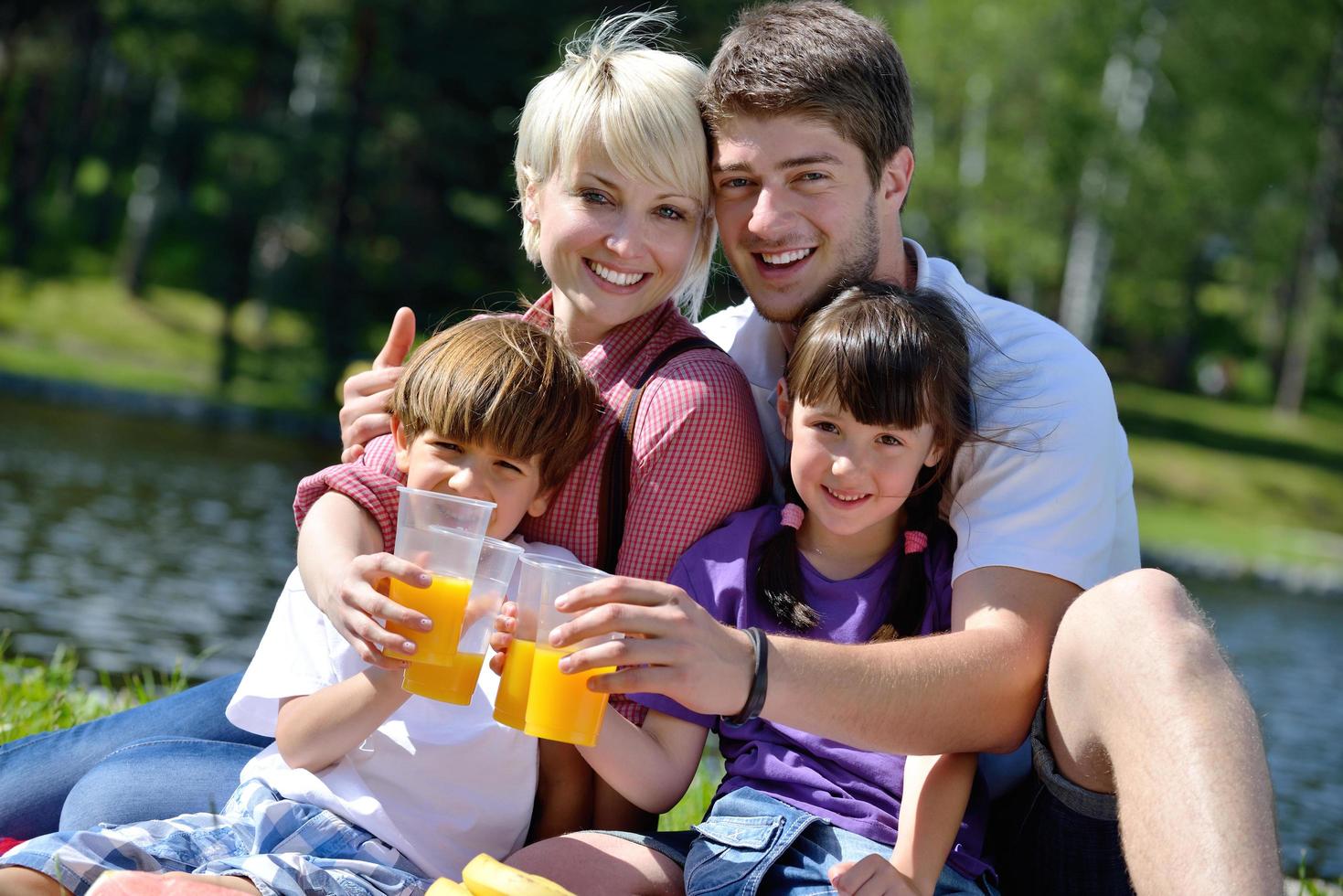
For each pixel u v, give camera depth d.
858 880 2.20
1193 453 30.86
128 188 38.44
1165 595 2.18
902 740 2.30
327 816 2.38
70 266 33.28
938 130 28.59
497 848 2.51
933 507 2.71
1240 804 1.93
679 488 2.71
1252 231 29.91
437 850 2.45
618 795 2.58
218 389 27.02
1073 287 29.64
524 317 3.04
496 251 26.23
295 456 21.06
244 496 15.95
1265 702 10.88
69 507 13.33
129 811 2.63
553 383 2.62
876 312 2.61
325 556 2.47
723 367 2.81
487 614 2.22
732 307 3.39
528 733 2.17
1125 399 34.53
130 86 36.78
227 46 28.31
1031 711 2.43
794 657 2.21
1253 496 29.08
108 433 20.39
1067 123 27.16
